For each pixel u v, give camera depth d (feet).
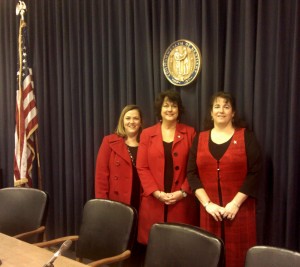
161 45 9.38
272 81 7.88
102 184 9.23
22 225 8.02
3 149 13.66
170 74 9.21
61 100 11.87
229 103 7.40
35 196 8.09
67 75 11.57
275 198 7.86
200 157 7.41
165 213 8.21
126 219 6.75
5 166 13.71
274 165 7.84
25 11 11.85
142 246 9.17
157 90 9.58
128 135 9.13
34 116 11.69
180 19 9.10
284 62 7.66
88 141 11.18
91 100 11.10
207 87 8.66
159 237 5.92
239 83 8.34
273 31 7.82
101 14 10.56
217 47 8.52
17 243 6.26
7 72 13.24
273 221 7.93
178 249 5.70
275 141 7.79
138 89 9.84
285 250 4.94
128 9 9.87
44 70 12.10
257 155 7.12
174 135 8.21
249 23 7.93
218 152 7.26
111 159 9.15
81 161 11.50
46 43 12.01
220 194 7.25
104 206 7.11
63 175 12.14
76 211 11.64
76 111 11.48
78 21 11.09
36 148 11.98
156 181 8.18
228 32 8.23
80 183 11.61
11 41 12.90
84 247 7.13
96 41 10.74
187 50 8.88
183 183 8.01
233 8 8.20
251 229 7.21
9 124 13.34
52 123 12.21
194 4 8.78
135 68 9.89
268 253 5.02
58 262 5.45
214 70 8.68
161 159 8.14
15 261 5.53
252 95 8.07
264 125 8.04
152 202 8.32
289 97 7.66
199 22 8.75
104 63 10.60
